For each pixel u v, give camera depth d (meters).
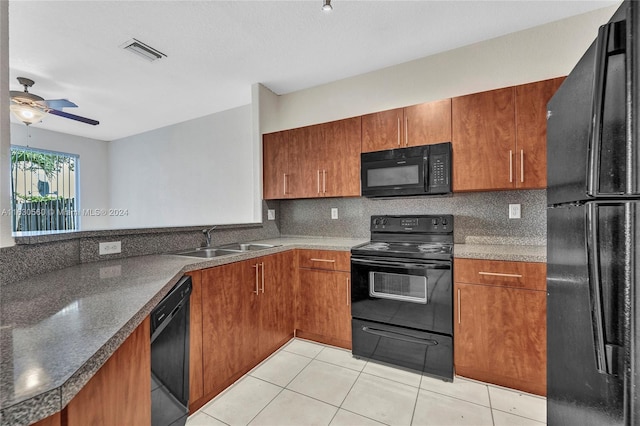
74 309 0.85
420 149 2.21
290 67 2.70
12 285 1.13
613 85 0.75
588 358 0.90
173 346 1.29
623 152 0.72
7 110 1.14
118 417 0.76
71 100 3.42
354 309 2.22
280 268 2.37
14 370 0.51
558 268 1.16
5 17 1.10
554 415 1.22
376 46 2.37
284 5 1.88
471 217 2.38
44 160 4.59
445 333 1.91
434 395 1.76
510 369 1.77
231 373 1.85
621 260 0.73
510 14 2.00
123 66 2.64
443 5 1.91
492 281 1.81
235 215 3.74
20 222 4.31
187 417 1.48
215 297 1.74
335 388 1.84
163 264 1.58
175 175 4.35
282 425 1.53
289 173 2.84
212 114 3.92
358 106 2.85
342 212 2.96
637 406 0.70
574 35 2.03
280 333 2.36
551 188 1.27
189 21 2.03
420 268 1.97
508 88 1.97
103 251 1.70
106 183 5.27
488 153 2.02
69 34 2.15
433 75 2.50
